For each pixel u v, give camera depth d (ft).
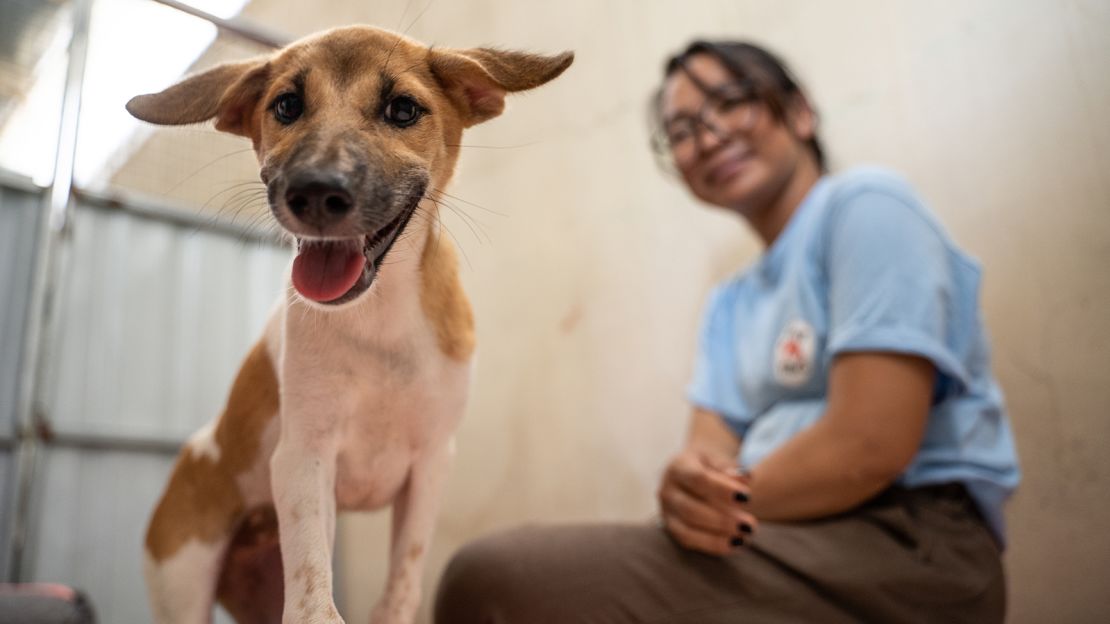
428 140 4.77
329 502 4.37
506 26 13.20
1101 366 7.29
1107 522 7.08
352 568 13.87
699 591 4.76
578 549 4.95
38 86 12.35
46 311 11.87
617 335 11.34
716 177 7.28
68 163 12.23
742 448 6.66
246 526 5.54
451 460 5.13
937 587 4.80
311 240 4.14
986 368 5.93
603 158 11.97
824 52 9.77
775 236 7.47
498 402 12.69
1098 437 7.22
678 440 10.37
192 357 13.25
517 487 12.14
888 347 5.17
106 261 12.57
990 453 5.51
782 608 4.76
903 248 5.52
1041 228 7.82
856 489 5.13
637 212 11.44
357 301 4.14
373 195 4.14
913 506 5.24
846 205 5.95
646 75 11.59
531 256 12.65
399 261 4.61
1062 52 7.95
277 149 4.34
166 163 12.98
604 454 11.16
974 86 8.51
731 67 7.21
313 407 4.41
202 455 5.58
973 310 5.73
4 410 11.47
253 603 5.93
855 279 5.52
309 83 4.58
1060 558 7.28
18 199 11.92
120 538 12.15
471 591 4.98
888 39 9.24
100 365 12.34
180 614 5.31
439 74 5.03
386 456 4.87
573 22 12.61
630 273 11.37
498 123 13.43
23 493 11.39
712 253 10.48
